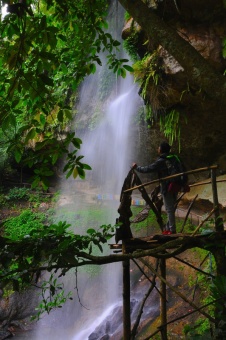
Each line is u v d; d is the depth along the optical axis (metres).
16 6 3.21
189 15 7.32
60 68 4.48
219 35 7.21
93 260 3.57
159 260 5.71
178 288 7.89
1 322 9.67
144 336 7.09
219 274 4.14
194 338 3.82
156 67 7.87
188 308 7.22
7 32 3.29
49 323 9.59
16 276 3.21
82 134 12.70
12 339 9.16
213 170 4.27
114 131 11.75
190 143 9.89
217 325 3.71
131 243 4.36
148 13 3.62
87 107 12.60
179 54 3.53
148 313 7.71
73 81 4.56
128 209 4.31
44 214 12.55
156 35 3.60
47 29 3.31
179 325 6.88
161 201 5.41
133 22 8.22
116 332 7.70
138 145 11.36
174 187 5.04
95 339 7.93
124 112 11.23
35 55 3.33
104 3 4.70
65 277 10.00
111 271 9.84
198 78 3.51
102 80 12.21
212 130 9.25
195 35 7.38
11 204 13.52
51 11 4.73
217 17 7.14
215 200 4.25
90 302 9.50
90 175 13.48
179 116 8.80
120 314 8.28
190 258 8.45
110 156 12.42
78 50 4.65
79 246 3.49
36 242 3.30
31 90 3.34
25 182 15.04
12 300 9.89
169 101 8.35
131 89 10.98
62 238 3.42
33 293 9.98
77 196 13.27
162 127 9.19
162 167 5.10
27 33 3.36
